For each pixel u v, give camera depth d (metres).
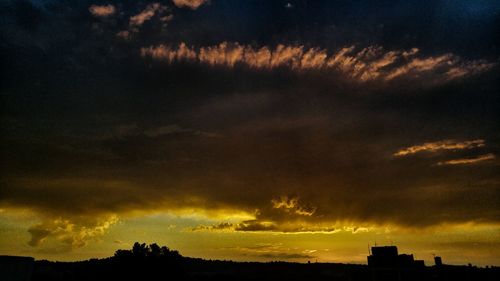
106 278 42.59
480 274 37.03
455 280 37.31
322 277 47.88
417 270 38.81
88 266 44.97
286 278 49.50
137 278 43.03
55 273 42.12
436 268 38.81
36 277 39.66
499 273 36.62
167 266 44.22
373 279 39.97
